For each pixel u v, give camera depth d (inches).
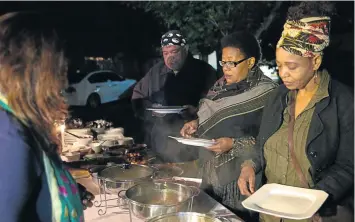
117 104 447.2
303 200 55.0
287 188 57.8
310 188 60.4
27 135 36.5
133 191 60.9
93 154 98.5
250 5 169.8
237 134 76.5
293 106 63.2
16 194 35.0
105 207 64.7
